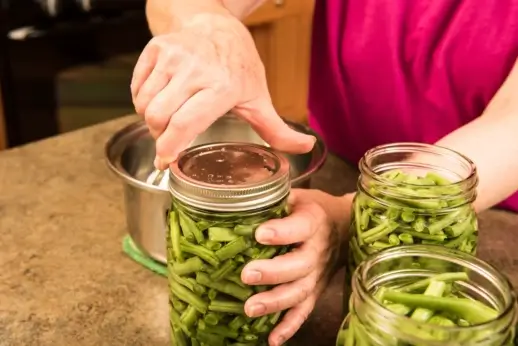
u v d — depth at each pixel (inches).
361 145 35.4
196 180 18.4
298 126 30.1
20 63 63.2
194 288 19.0
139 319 23.7
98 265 26.9
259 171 19.3
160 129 20.5
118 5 66.1
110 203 32.0
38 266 26.8
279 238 18.6
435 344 14.3
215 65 21.1
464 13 29.0
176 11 27.5
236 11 34.0
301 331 22.9
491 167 23.1
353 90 34.1
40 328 23.1
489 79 29.4
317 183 33.7
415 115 32.5
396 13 30.7
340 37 33.6
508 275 26.0
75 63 66.1
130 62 68.7
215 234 18.4
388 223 19.5
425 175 21.1
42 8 62.3
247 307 18.6
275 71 85.6
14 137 66.1
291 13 82.7
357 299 15.6
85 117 68.5
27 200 32.0
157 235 25.6
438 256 16.9
